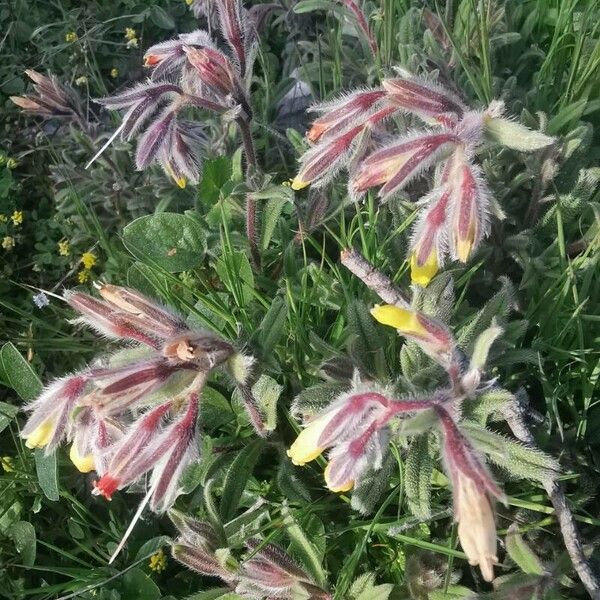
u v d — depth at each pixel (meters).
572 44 0.28
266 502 0.19
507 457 0.13
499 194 0.22
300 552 0.17
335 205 0.24
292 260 0.22
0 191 0.30
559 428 0.18
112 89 0.34
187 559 0.17
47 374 0.25
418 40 0.28
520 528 0.17
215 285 0.24
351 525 0.18
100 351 0.25
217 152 0.26
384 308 0.14
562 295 0.19
